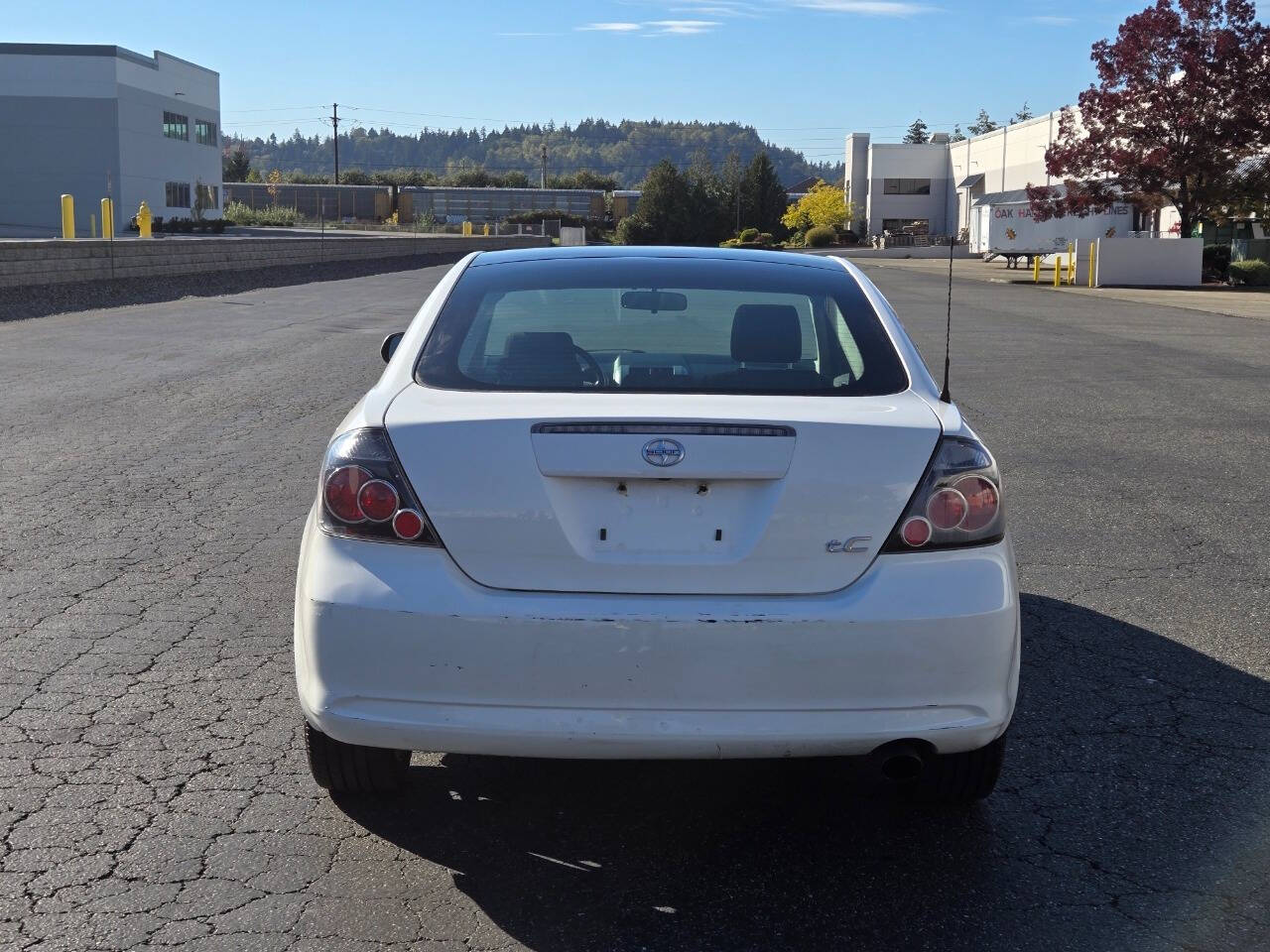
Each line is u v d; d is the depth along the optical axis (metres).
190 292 22.81
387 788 3.54
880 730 3.02
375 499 3.05
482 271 4.11
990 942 2.92
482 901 3.08
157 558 6.05
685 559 3.01
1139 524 6.92
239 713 4.21
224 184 86.56
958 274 44.72
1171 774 3.83
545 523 3.00
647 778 3.83
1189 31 35.16
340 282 28.72
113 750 3.91
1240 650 4.92
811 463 3.03
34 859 3.24
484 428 3.04
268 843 3.35
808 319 3.75
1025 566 6.07
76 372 12.39
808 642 2.97
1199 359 15.52
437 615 2.97
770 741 2.99
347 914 3.00
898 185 90.88
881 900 3.10
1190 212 36.25
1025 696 4.43
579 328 3.67
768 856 3.33
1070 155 36.88
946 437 3.14
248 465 8.20
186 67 70.62
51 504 7.11
